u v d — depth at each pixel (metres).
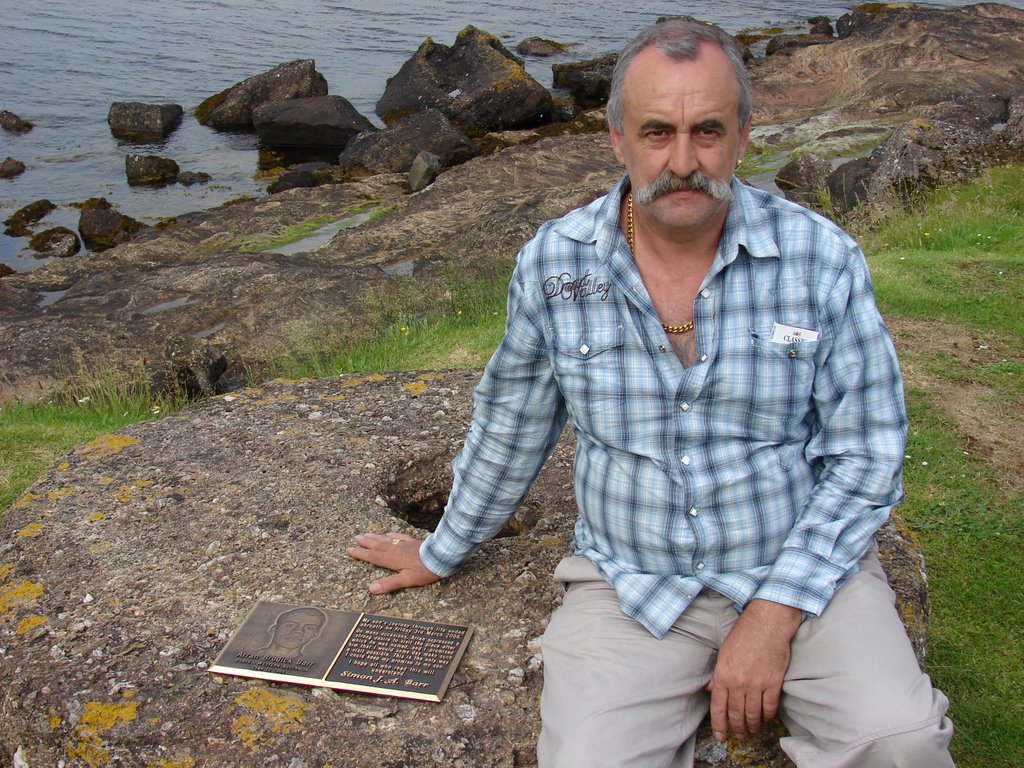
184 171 16.66
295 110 18.14
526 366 2.52
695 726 2.36
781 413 2.33
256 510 3.49
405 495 3.83
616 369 2.35
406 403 4.27
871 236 8.80
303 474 3.71
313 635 2.87
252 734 2.53
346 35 29.92
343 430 4.04
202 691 2.68
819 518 2.33
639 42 2.24
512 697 2.66
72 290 8.77
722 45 2.21
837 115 16.86
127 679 2.72
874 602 2.29
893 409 2.32
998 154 11.59
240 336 7.16
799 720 2.25
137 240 11.80
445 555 2.95
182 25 30.91
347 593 3.06
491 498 2.78
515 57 21.50
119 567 3.21
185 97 22.16
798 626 2.28
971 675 3.32
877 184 11.24
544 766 2.25
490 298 7.44
